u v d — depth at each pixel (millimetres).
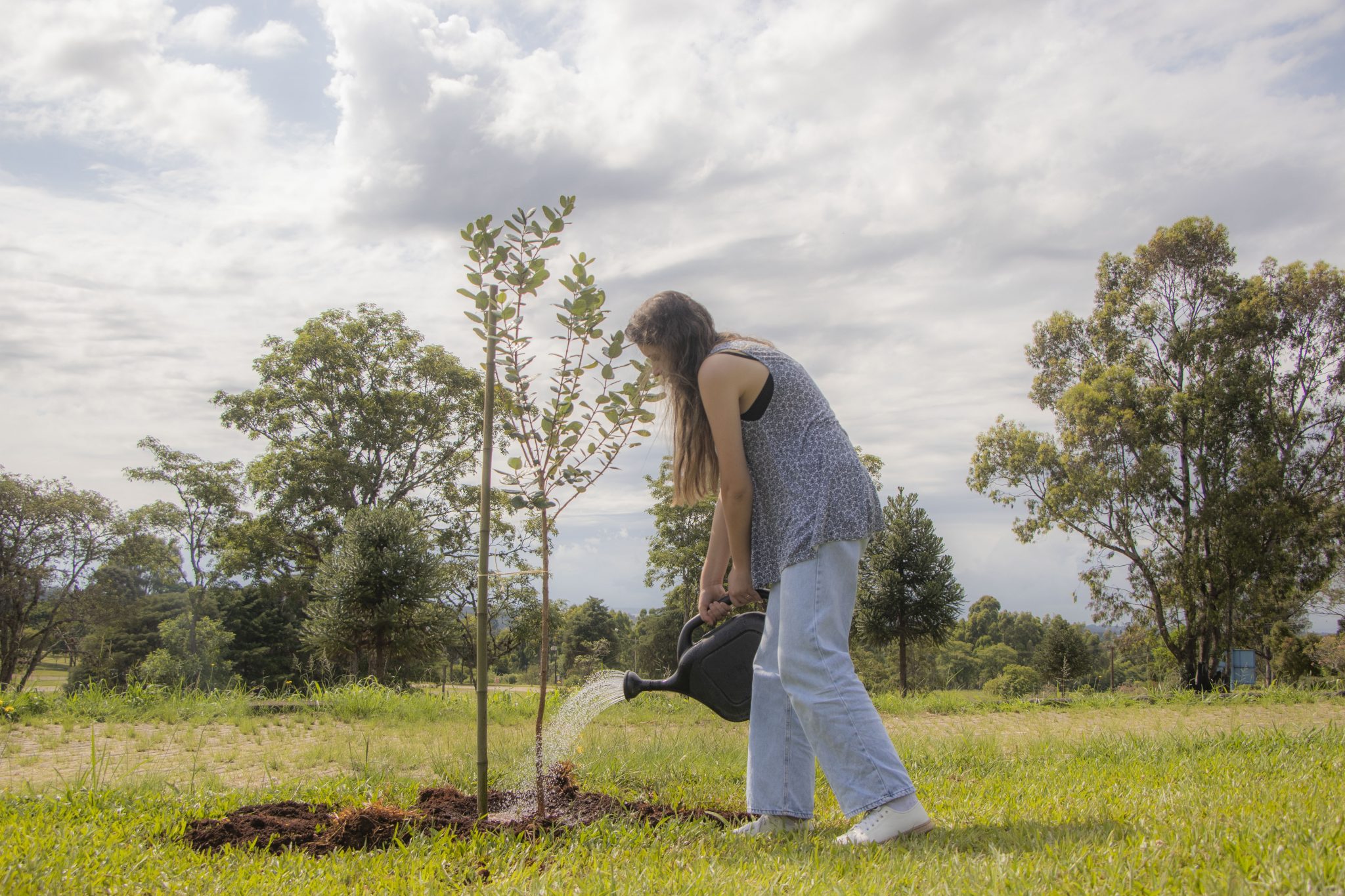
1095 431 24938
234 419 28625
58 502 31438
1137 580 25844
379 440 29453
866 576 19891
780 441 2412
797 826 2500
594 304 2844
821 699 2197
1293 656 28703
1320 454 24312
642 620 53281
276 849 2289
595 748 4215
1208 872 1442
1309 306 24344
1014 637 82250
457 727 6012
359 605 18953
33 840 2070
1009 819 2332
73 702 6836
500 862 1999
